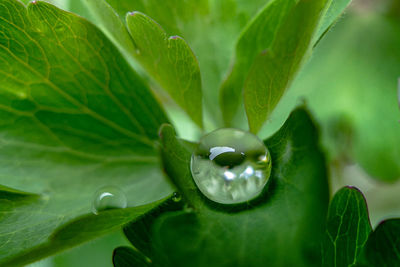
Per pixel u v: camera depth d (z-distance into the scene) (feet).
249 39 0.27
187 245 0.25
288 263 0.25
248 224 0.25
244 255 0.25
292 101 0.27
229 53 0.28
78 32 0.26
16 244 0.25
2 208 0.26
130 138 0.27
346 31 0.34
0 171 0.26
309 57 0.26
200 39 0.28
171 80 0.26
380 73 0.33
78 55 0.26
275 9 0.26
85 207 0.26
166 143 0.24
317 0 0.24
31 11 0.25
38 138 0.27
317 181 0.25
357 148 0.33
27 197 0.26
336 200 0.25
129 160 0.27
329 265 0.25
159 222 0.25
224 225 0.25
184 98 0.26
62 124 0.27
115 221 0.24
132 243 0.25
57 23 0.25
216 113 0.28
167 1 0.27
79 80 0.26
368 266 0.24
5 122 0.26
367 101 0.33
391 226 0.24
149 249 0.25
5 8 0.25
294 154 0.25
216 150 0.25
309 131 0.25
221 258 0.25
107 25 0.26
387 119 0.33
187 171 0.25
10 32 0.25
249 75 0.24
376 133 0.33
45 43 0.26
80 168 0.27
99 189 0.26
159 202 0.25
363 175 0.33
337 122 0.33
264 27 0.26
